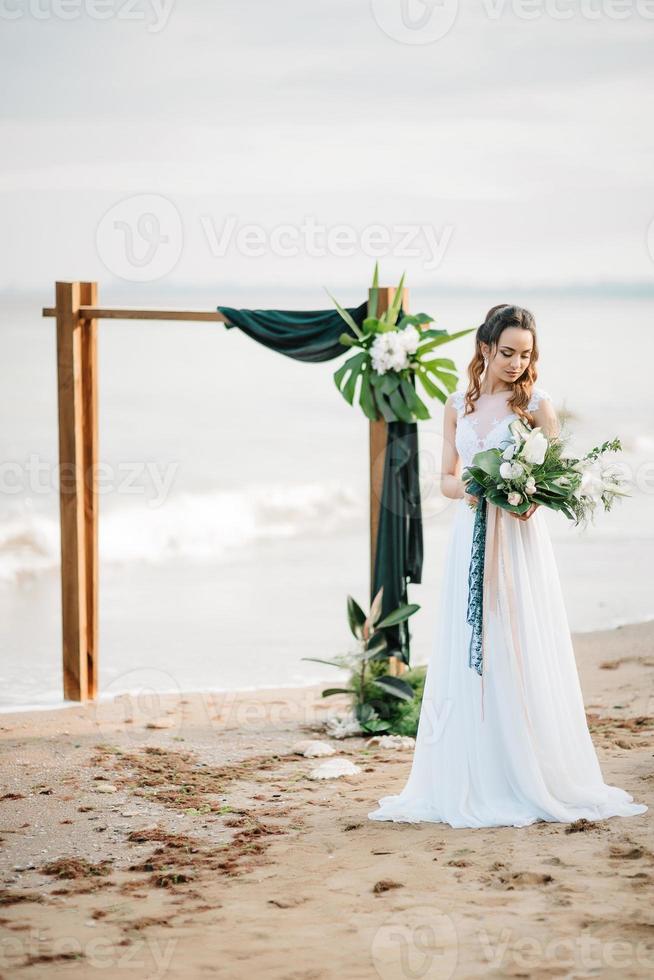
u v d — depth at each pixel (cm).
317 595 1160
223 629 991
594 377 2411
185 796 515
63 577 706
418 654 861
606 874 388
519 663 457
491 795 457
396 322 656
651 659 823
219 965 326
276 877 401
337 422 2139
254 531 1545
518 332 462
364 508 1678
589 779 470
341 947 337
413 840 437
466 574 469
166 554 1384
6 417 2130
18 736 628
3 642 925
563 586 1122
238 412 2197
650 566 1209
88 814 488
